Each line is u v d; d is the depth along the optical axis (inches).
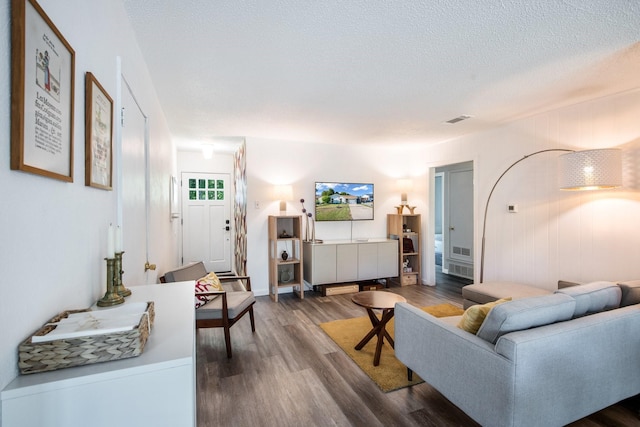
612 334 65.3
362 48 81.0
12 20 27.3
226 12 66.2
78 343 31.2
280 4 63.5
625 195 110.4
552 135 132.3
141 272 82.0
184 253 234.8
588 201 121.0
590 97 116.2
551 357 57.9
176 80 100.9
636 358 69.1
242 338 120.3
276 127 159.6
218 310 104.9
